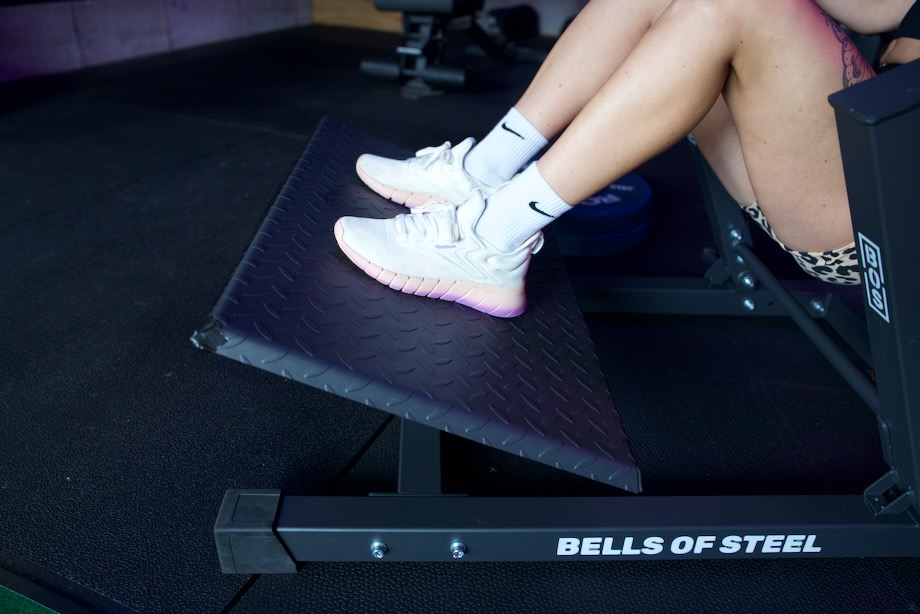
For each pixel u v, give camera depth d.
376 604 0.91
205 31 4.27
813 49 0.79
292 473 1.11
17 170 2.21
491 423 0.86
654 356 1.49
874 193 0.72
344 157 1.34
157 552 0.96
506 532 0.92
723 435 1.25
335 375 0.82
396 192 1.20
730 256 1.58
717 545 0.95
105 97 3.06
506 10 4.57
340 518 0.91
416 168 1.16
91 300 1.54
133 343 1.41
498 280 1.00
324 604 0.91
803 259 1.04
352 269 1.00
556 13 5.01
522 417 0.88
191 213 1.99
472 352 0.95
